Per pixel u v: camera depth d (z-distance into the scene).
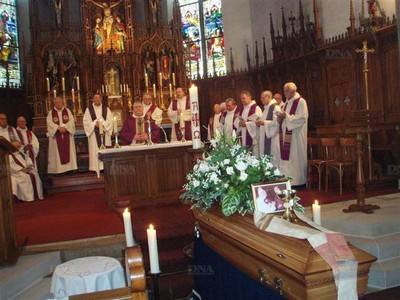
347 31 9.05
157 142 8.55
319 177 7.32
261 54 12.88
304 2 10.86
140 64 12.65
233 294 3.23
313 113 10.04
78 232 5.61
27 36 13.32
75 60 12.26
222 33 13.40
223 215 3.38
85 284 3.46
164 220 6.01
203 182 3.63
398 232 4.98
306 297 2.26
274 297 2.59
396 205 5.71
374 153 7.73
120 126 12.17
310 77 10.00
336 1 9.68
